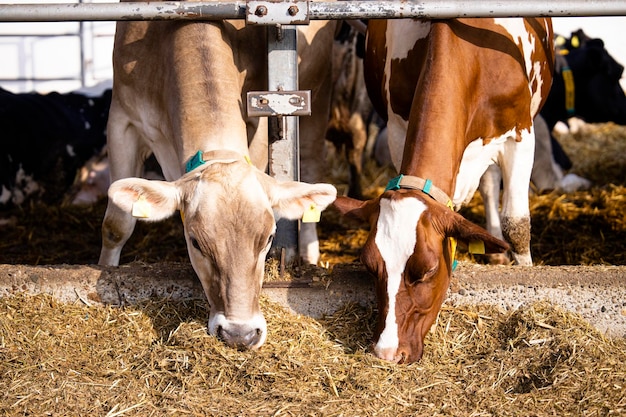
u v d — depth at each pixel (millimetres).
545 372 3902
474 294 4461
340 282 4547
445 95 4363
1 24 10086
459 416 3621
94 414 3594
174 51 4551
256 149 5227
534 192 8281
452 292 4465
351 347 4184
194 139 4270
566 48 9297
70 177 7906
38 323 4262
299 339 4188
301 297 4539
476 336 4285
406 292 3873
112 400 3684
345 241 6730
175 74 4488
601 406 3633
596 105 9164
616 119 9258
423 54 4895
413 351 3934
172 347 3990
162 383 3820
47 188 7746
